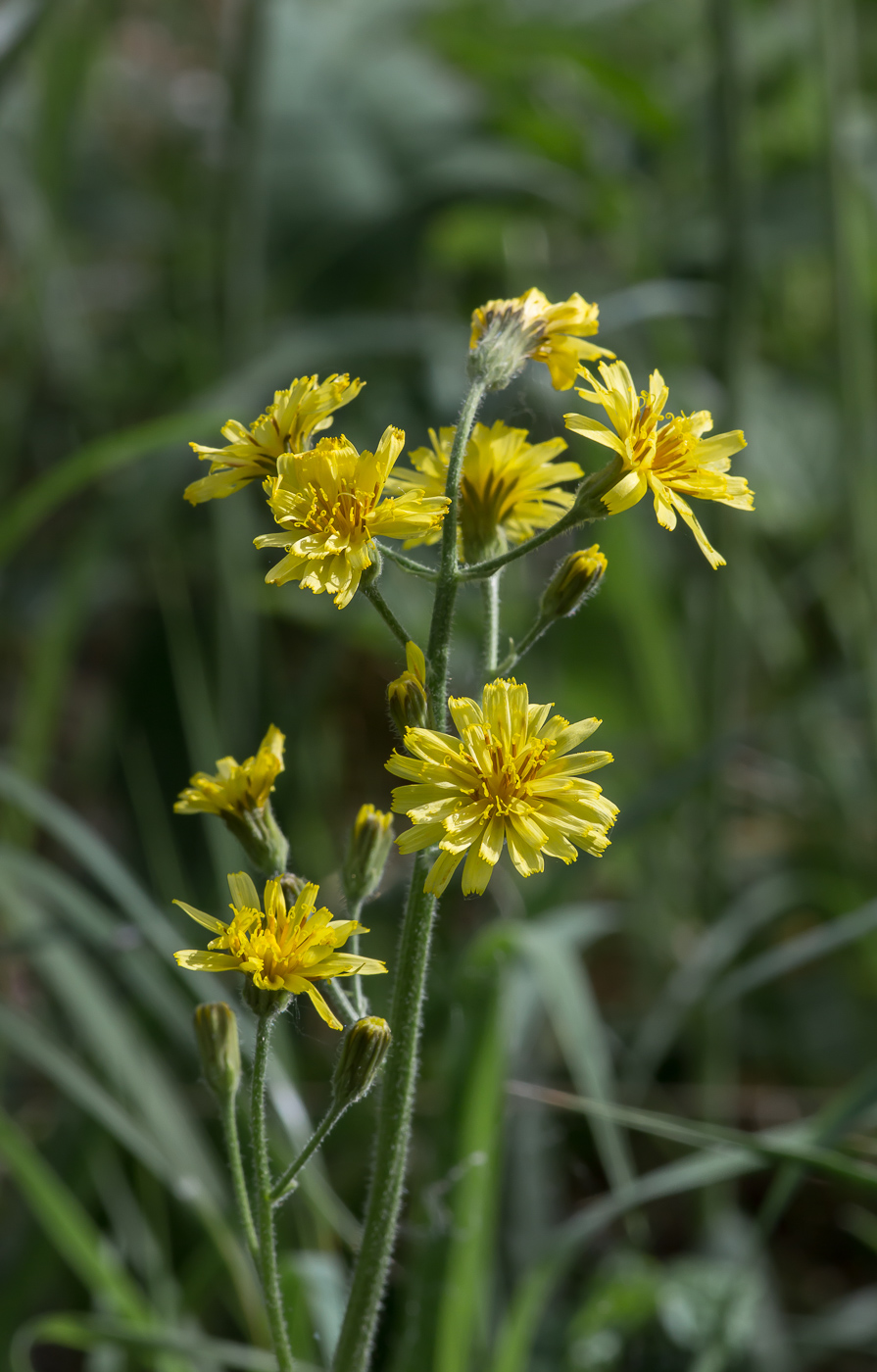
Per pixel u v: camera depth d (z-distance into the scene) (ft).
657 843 2.88
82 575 2.52
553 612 1.76
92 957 2.50
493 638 1.78
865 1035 2.91
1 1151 1.98
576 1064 2.12
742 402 2.83
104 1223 2.30
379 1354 2.08
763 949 3.08
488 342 1.75
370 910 2.35
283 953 1.72
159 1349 1.91
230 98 2.90
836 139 2.77
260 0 2.84
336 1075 1.73
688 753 2.82
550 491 1.80
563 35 3.14
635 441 1.74
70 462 2.20
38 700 2.54
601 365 1.75
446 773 1.70
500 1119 1.96
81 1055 2.44
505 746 1.70
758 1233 1.97
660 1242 2.61
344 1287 1.98
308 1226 2.04
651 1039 2.30
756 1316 2.16
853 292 2.85
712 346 2.85
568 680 3.09
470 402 1.74
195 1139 2.10
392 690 1.73
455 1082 1.94
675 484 1.74
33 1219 2.06
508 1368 1.92
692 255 3.18
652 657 2.84
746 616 3.01
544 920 2.17
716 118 2.76
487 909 2.77
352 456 1.71
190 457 2.56
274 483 1.72
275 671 3.02
